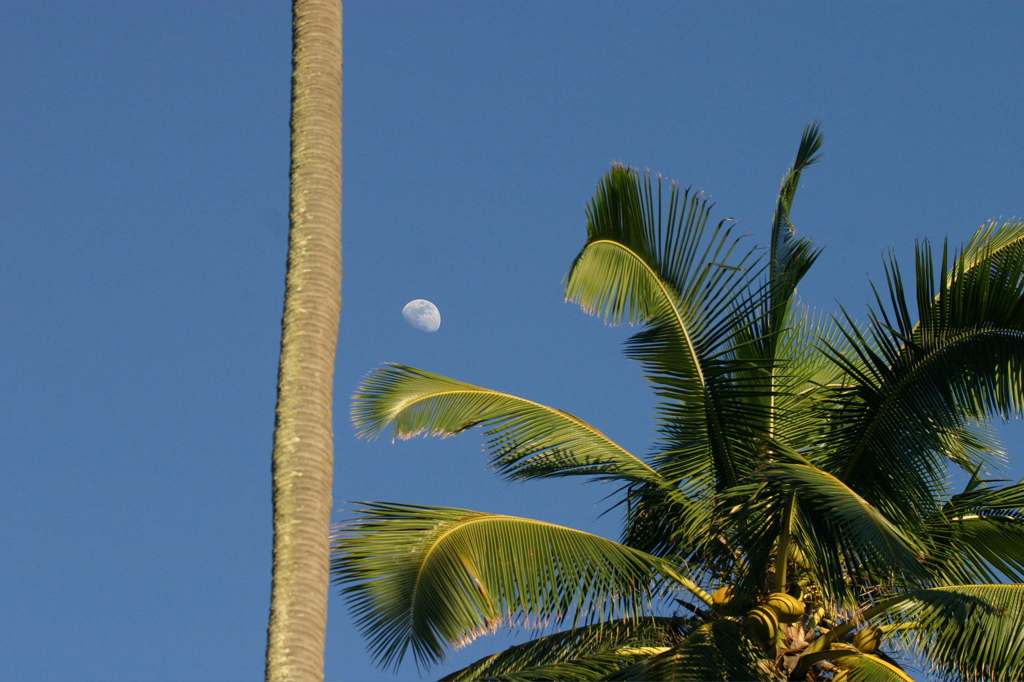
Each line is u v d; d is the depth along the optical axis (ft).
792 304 59.57
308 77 33.22
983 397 47.73
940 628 48.01
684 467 52.80
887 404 49.83
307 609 26.09
